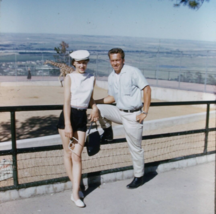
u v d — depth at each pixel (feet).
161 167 12.53
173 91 49.80
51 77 75.51
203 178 11.93
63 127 9.20
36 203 9.58
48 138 19.42
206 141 13.82
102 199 10.00
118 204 9.72
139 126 10.27
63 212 9.12
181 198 10.21
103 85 64.34
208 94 44.29
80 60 8.86
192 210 9.43
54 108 9.92
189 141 20.90
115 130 23.97
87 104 9.29
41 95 50.52
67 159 9.57
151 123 27.35
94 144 10.08
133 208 9.51
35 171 14.15
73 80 8.94
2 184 12.72
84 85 9.05
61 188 10.39
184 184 11.32
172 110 39.60
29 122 28.96
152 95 53.88
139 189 10.82
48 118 31.04
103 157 16.05
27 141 18.67
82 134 9.35
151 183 11.35
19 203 9.55
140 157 10.69
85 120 9.42
